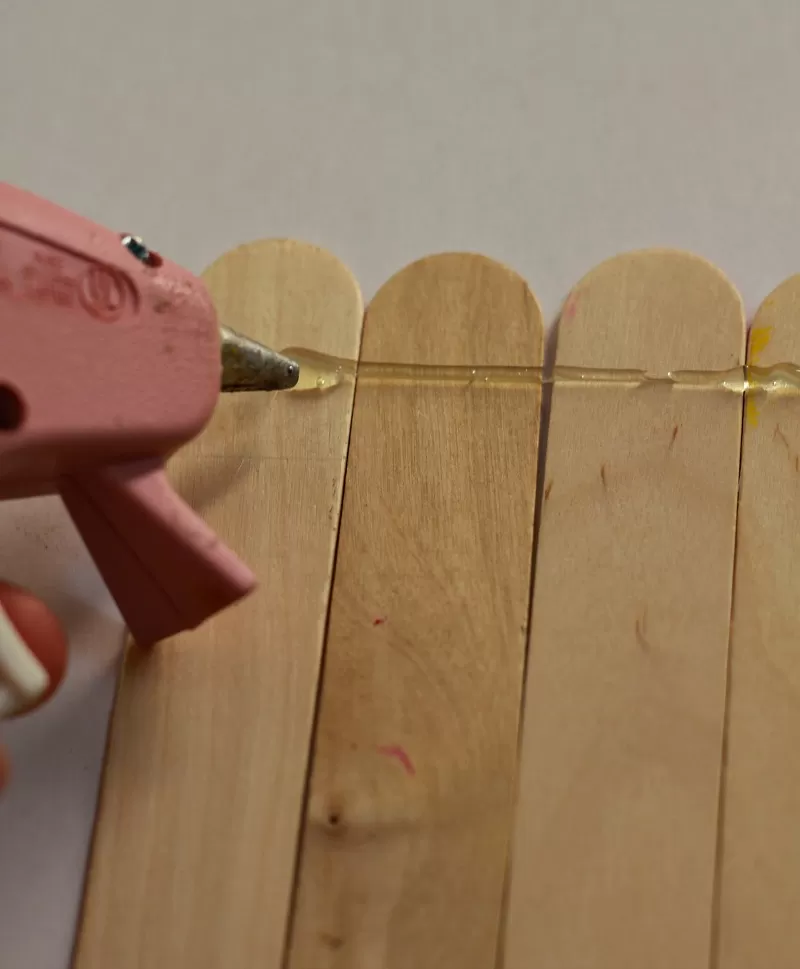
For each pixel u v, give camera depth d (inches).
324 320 7.2
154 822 6.9
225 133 7.7
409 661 6.9
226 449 7.1
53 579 7.1
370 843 6.8
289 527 7.1
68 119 7.7
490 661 6.9
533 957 6.7
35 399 6.1
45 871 6.9
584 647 6.9
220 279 7.3
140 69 7.8
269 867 6.8
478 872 6.8
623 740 6.8
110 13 7.8
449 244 7.5
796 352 7.0
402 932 6.7
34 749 7.0
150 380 6.3
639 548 6.9
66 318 6.2
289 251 7.3
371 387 7.2
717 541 6.9
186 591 6.6
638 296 7.1
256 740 6.9
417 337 7.2
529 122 7.6
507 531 7.0
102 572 6.8
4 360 6.1
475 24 7.7
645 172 7.5
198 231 7.6
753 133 7.5
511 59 7.6
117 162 7.7
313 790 6.9
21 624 6.5
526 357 7.1
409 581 7.0
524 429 7.1
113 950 6.8
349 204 7.6
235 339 6.7
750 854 6.7
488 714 6.9
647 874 6.7
